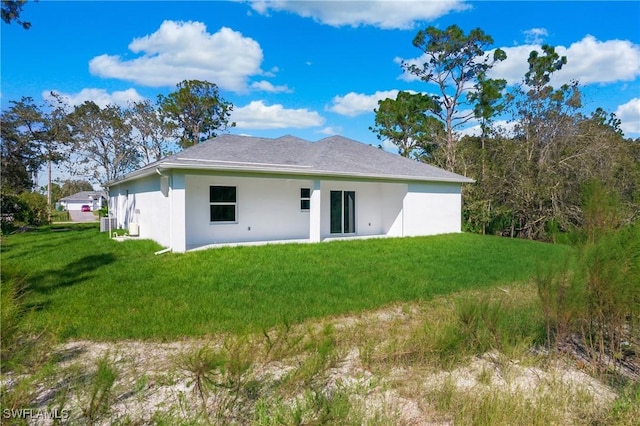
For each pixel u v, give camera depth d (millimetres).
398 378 3977
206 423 2869
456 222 18312
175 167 10945
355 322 5809
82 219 38938
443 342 4324
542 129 22438
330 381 3830
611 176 19219
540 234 20797
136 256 10820
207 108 35094
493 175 22953
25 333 3242
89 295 6898
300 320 5824
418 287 7762
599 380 4207
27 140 25359
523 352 4535
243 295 6949
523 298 6711
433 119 31047
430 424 3199
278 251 11547
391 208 17094
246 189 14258
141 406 3264
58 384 3410
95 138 31500
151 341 4910
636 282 4188
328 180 14039
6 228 21000
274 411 3109
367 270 9281
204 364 2770
